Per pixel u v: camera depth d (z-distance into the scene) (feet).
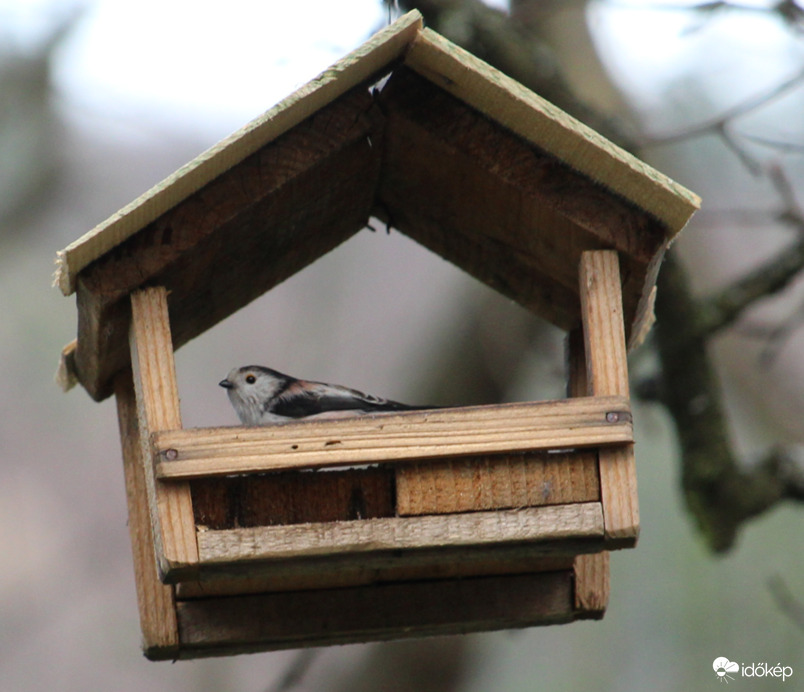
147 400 21.66
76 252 21.33
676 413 38.29
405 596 25.22
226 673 54.95
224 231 23.02
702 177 53.21
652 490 50.31
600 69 46.68
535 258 26.32
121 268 22.12
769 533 48.34
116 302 22.38
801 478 37.11
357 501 21.47
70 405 61.05
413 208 28.66
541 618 25.64
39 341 59.11
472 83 22.38
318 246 29.50
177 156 58.29
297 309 55.93
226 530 20.43
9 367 59.41
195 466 20.42
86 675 57.06
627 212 22.94
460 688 45.11
